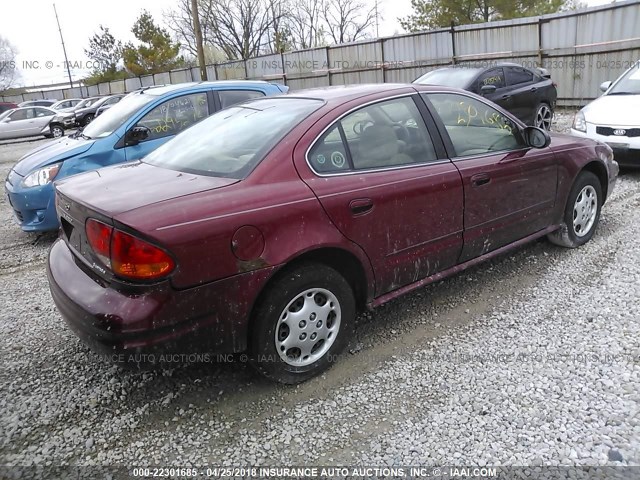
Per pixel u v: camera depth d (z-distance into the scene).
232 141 3.17
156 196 2.61
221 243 2.51
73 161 5.82
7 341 3.65
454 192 3.47
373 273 3.16
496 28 15.93
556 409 2.62
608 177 4.85
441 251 3.50
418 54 18.23
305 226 2.78
